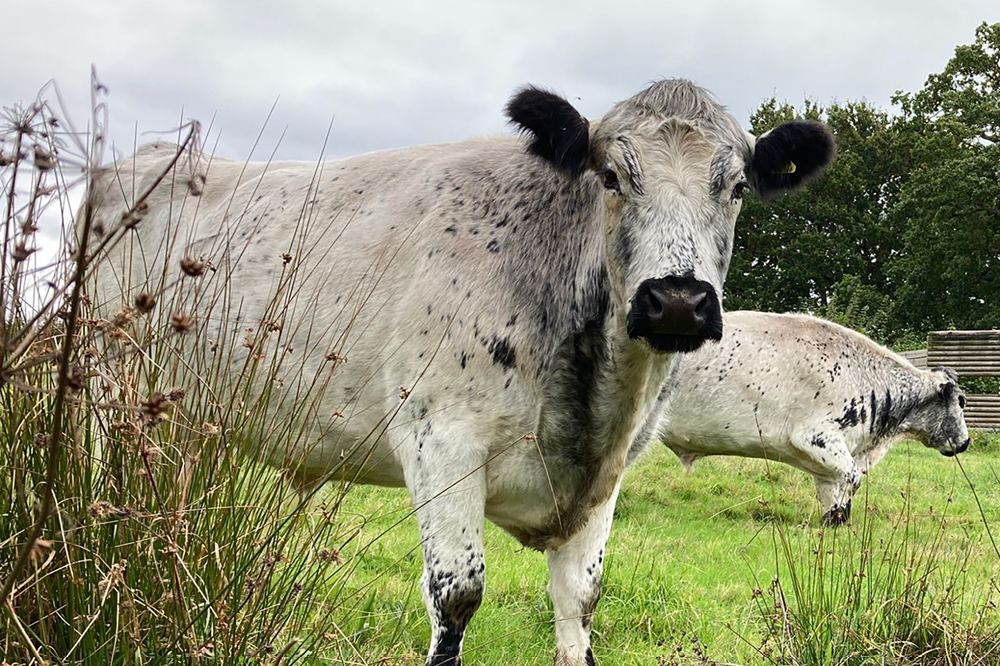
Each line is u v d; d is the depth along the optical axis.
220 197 4.93
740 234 41.38
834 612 3.92
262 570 2.60
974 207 31.84
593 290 3.62
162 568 2.47
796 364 9.51
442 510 3.54
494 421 3.59
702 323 3.10
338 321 4.03
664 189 3.37
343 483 3.21
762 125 44.62
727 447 9.76
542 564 5.80
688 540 7.14
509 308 3.62
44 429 2.45
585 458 3.71
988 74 37.91
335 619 3.90
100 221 1.74
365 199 4.36
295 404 3.35
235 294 4.41
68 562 2.31
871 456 10.28
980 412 21.75
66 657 2.26
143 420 2.29
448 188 4.09
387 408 3.86
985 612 4.05
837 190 40.06
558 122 3.70
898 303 35.28
